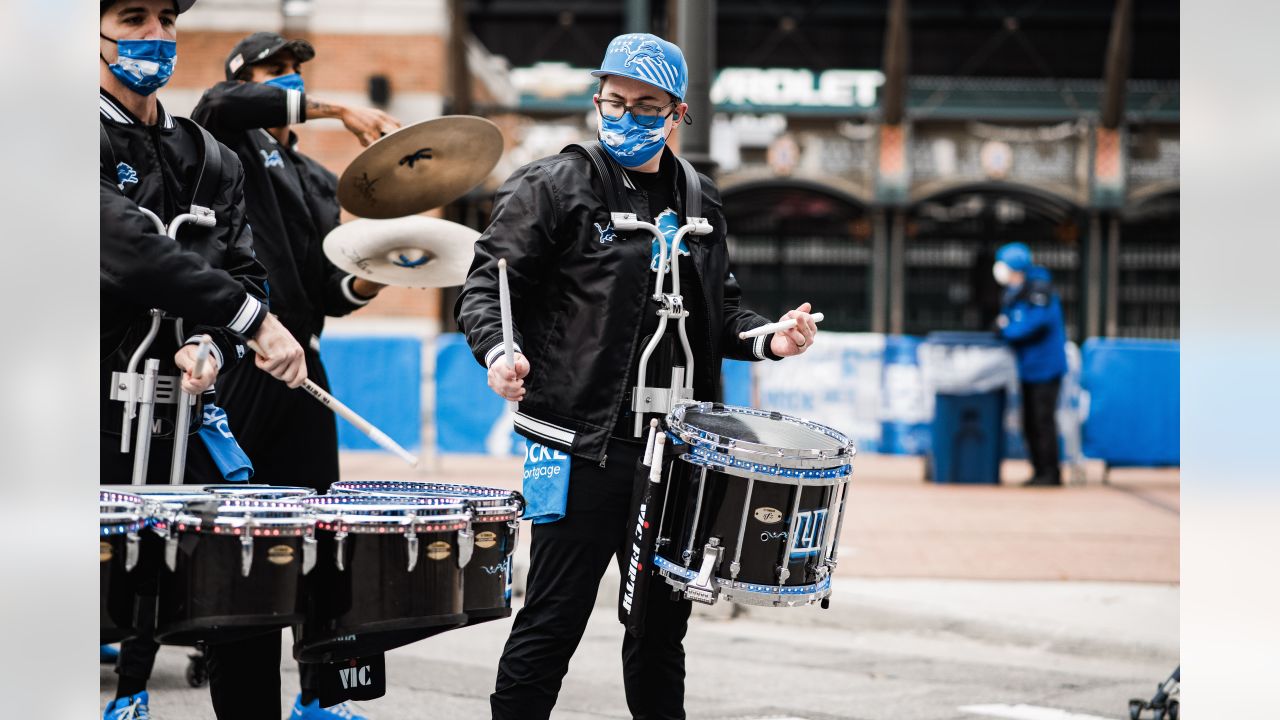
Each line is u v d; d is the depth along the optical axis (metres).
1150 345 12.95
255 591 2.91
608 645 6.55
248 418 4.72
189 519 2.88
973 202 24.28
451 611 3.09
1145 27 25.33
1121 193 22.62
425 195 4.81
